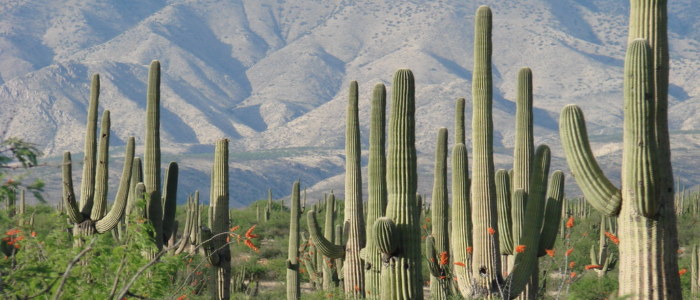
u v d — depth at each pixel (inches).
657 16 531.2
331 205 1126.4
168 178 1018.7
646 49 520.4
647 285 527.2
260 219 2539.4
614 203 543.8
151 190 973.2
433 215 858.1
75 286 437.7
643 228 527.8
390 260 658.2
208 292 934.4
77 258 392.2
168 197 1016.2
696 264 1155.3
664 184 526.6
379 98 753.6
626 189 534.9
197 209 1266.0
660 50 531.2
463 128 872.9
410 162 660.1
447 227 856.3
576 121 554.6
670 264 531.2
